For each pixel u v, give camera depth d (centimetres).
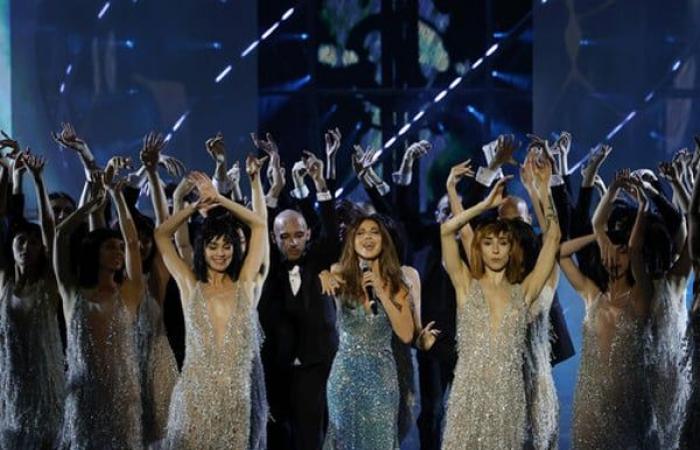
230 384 2761
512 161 3020
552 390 2786
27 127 4919
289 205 3288
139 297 2898
